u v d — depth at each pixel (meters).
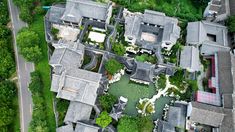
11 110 76.06
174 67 84.31
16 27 92.12
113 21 93.56
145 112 80.81
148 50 88.25
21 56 87.25
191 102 76.62
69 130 74.12
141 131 74.88
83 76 78.06
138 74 81.62
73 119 74.50
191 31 90.31
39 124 74.69
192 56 84.38
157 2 99.19
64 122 76.19
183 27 94.44
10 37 89.50
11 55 84.75
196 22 91.06
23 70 85.00
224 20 95.19
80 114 75.25
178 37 87.19
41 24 92.88
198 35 88.19
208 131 78.81
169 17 89.62
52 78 78.19
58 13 89.88
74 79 77.38
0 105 75.94
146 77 81.56
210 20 96.06
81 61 84.69
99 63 86.31
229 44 93.25
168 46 87.75
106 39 88.56
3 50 83.62
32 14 93.56
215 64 85.25
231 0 96.25
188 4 100.31
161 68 84.75
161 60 84.88
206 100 80.25
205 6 98.19
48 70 85.50
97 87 78.38
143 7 97.31
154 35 92.62
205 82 85.75
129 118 76.38
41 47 89.00
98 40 89.38
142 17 90.50
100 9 88.19
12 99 80.19
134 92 84.12
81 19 90.31
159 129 75.75
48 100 81.25
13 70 83.19
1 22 90.12
